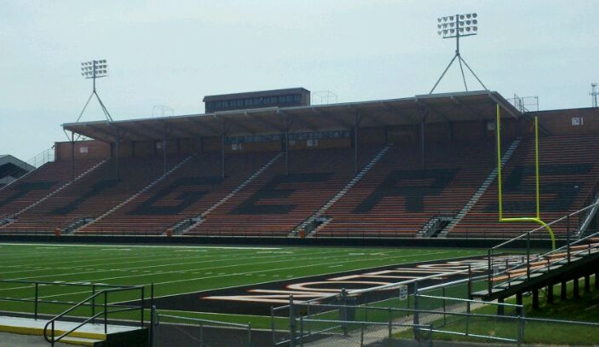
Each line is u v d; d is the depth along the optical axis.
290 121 54.47
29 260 33.97
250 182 56.38
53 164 68.38
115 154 66.44
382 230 44.59
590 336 11.73
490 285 15.78
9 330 13.99
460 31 50.78
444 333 11.52
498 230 41.34
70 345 12.57
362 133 57.38
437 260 31.78
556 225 40.09
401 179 51.00
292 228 47.56
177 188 58.06
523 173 47.12
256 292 21.84
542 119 50.81
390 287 14.06
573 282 21.67
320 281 24.50
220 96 66.25
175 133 60.66
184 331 13.30
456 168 50.41
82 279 25.58
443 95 45.44
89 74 62.94
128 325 14.41
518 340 10.27
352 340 11.91
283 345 12.48
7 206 60.94
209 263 31.92
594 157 46.78
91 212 56.81
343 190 51.66
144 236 48.56
